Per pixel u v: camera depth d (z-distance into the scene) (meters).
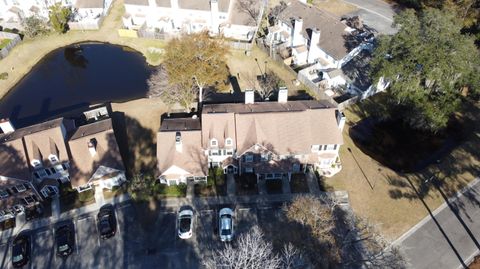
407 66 62.59
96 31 94.19
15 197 55.44
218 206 56.38
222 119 57.56
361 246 49.81
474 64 62.41
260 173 57.78
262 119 57.50
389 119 69.25
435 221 53.81
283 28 85.31
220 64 68.44
